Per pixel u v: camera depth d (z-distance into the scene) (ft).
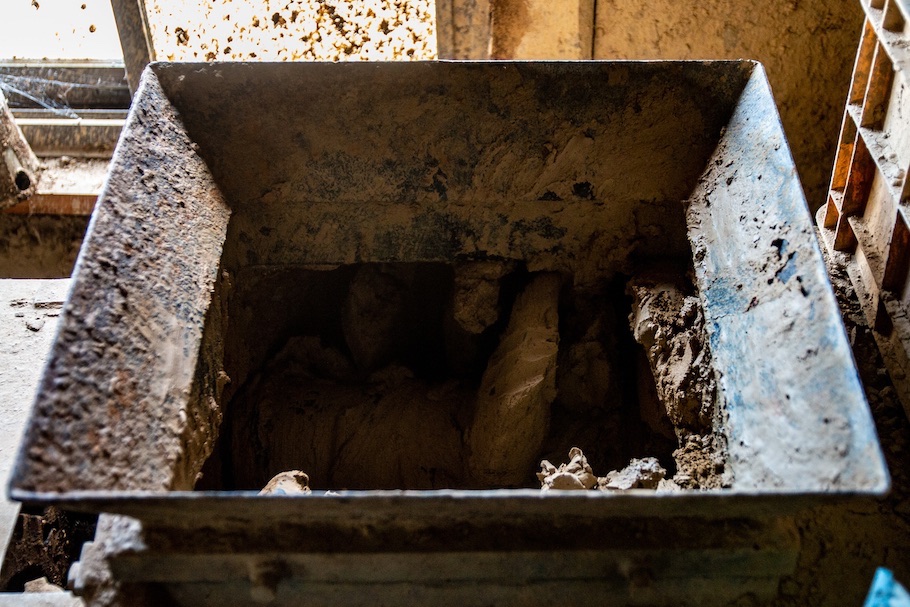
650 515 3.59
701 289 4.70
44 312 5.62
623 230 5.38
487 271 5.50
